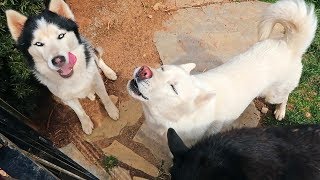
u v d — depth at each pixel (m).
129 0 1.05
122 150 0.88
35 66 0.75
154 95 0.66
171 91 0.65
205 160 0.58
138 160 0.86
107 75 0.96
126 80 0.97
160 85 0.64
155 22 1.03
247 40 0.99
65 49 0.72
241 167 0.58
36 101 0.92
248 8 1.04
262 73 0.75
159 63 0.98
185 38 1.00
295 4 0.69
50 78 0.77
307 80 0.94
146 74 0.64
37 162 0.49
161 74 0.65
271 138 0.64
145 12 1.04
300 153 0.62
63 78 0.76
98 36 1.02
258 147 0.61
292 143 0.63
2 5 0.78
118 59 0.99
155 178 0.84
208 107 0.71
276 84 0.80
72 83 0.79
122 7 1.05
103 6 1.05
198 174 0.57
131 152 0.87
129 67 0.98
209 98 0.67
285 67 0.77
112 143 0.89
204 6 1.04
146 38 1.01
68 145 0.89
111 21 1.03
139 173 0.85
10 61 0.81
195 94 0.67
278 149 0.62
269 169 0.59
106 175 0.85
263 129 0.66
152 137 0.88
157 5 1.04
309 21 0.71
